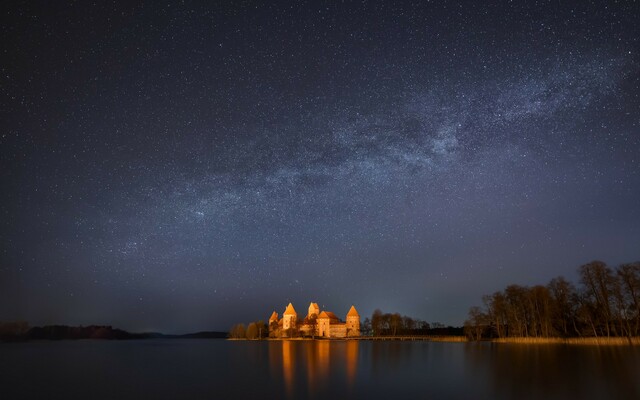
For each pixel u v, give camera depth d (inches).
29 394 1670.8
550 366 2236.7
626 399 1359.5
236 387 1721.2
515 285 5172.2
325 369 2343.8
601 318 4234.7
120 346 7086.6
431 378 1899.6
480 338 6584.6
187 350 5251.0
